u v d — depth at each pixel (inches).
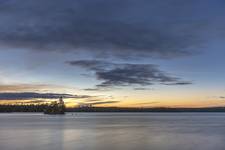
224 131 4025.6
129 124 6077.8
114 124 6038.4
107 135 3368.6
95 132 3831.2
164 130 4220.0
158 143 2578.7
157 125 5664.4
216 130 4237.2
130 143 2578.7
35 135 3398.1
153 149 2225.6
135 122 7160.4
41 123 6515.8
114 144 2507.4
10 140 2851.9
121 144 2507.4
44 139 2940.5
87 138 3026.6
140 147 2331.4
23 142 2672.2
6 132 3873.0
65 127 4936.0
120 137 3117.6
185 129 4431.6
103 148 2284.7
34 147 2346.2
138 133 3651.6
